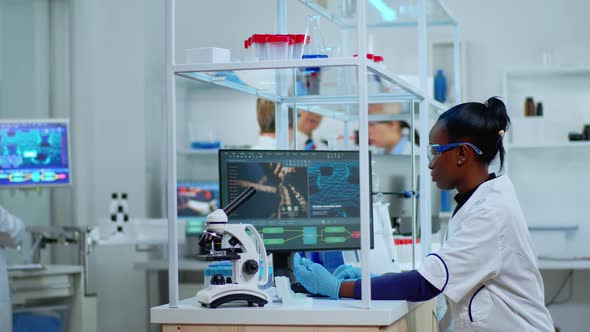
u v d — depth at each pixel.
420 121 3.45
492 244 2.45
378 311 2.36
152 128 6.64
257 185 2.77
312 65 2.50
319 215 2.81
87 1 6.45
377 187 3.56
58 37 6.49
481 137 2.55
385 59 6.26
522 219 2.52
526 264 2.49
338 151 2.85
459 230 2.50
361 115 2.43
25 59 6.39
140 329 6.46
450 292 2.45
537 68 5.93
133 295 6.47
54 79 6.49
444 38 6.27
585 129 6.00
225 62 2.58
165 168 6.67
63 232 5.11
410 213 3.52
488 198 2.51
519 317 2.47
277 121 3.45
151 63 6.63
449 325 2.79
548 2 6.21
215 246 2.46
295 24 3.34
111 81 6.53
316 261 3.06
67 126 5.25
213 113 6.67
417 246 3.45
